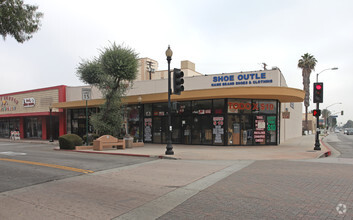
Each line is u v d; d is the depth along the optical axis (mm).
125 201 5633
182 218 4590
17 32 10969
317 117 15891
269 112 18562
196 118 19109
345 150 17984
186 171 9109
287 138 28266
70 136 17562
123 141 16906
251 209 4973
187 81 20344
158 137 20938
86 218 4668
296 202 5363
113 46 18438
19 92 32281
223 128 17938
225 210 4945
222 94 16734
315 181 7250
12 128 34625
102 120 18734
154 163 11125
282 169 9305
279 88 16281
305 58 41156
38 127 31359
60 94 27984
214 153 13977
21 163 10797
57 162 11094
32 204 5477
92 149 17203
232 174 8461
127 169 9609
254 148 16734
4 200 5766
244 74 18438
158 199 5750
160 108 20938
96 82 21875
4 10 10031
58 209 5152
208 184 7074
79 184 7230
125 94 19906
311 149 16266
